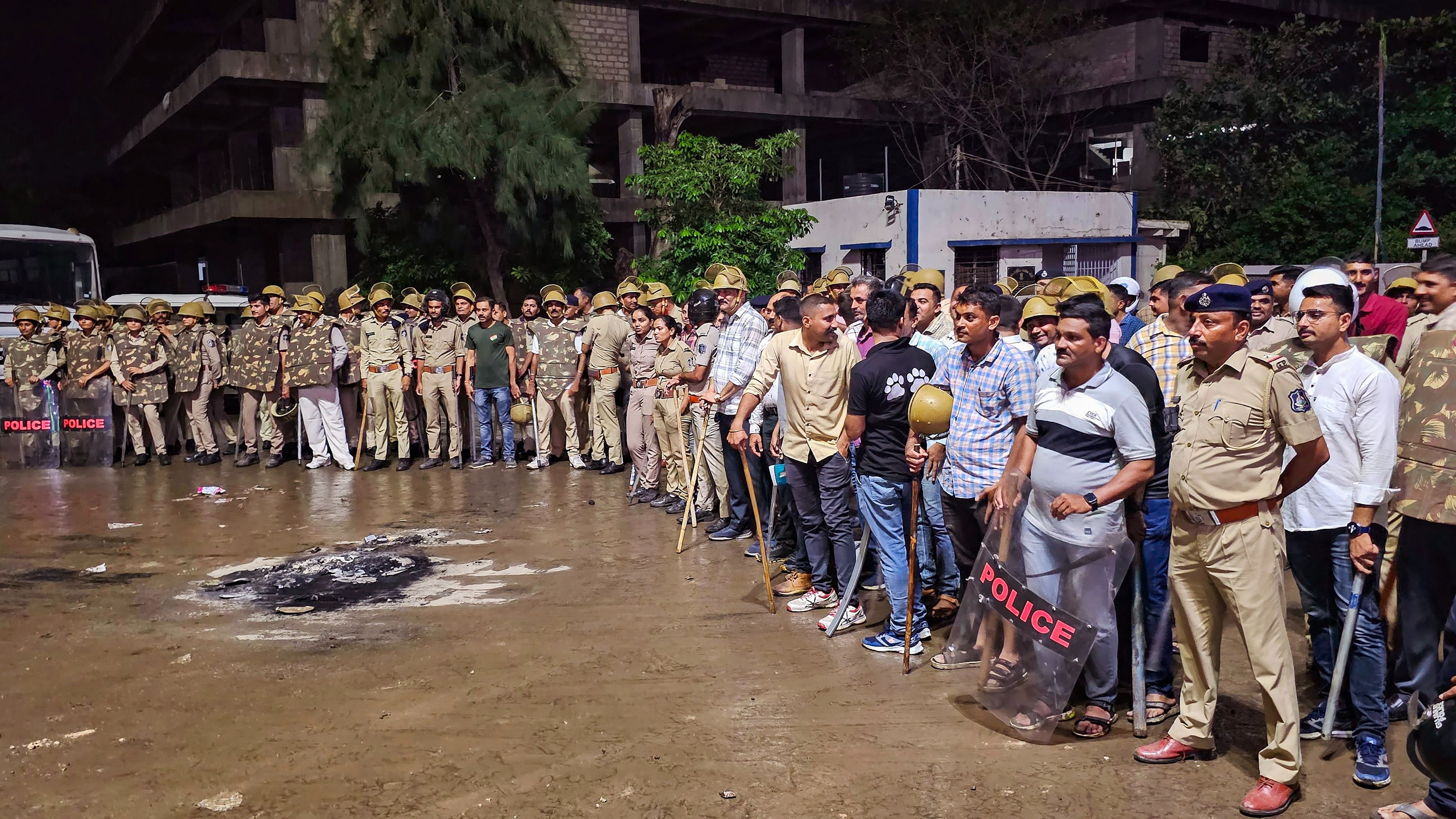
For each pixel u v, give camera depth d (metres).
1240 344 3.99
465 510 9.66
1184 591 4.20
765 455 7.73
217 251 34.31
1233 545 3.97
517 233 20.47
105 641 6.16
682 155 19.14
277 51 25.30
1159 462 4.67
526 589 7.04
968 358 5.45
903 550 5.52
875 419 5.43
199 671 5.61
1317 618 4.52
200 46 34.75
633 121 28.80
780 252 19.02
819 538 6.32
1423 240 16.73
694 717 4.86
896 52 30.81
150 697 5.25
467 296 11.95
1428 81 27.30
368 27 19.94
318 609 6.72
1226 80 27.64
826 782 4.21
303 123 26.38
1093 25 31.06
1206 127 27.19
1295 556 4.50
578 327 11.70
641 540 8.34
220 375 12.67
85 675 5.59
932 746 4.54
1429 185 26.09
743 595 6.78
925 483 6.23
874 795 4.10
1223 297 3.90
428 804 4.09
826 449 5.96
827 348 5.93
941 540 6.27
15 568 7.88
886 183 30.12
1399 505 4.29
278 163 26.73
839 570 6.10
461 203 21.20
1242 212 27.17
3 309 15.15
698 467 7.95
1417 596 4.26
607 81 27.92
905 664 5.35
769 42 35.06
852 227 23.56
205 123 31.77
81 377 12.47
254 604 6.88
